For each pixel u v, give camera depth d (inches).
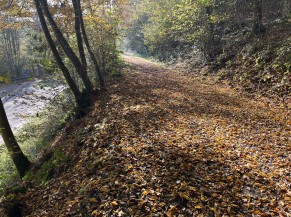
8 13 460.1
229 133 283.3
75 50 573.0
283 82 405.1
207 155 230.1
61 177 258.7
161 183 190.1
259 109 365.1
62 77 520.7
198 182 190.5
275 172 201.8
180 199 173.6
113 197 182.9
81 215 177.9
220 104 404.5
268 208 166.1
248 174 200.4
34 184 282.0
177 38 1013.2
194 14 725.3
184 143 255.3
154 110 372.2
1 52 1678.2
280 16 643.5
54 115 504.4
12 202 237.8
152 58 1293.1
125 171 209.3
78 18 495.8
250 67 518.0
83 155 275.0
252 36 612.7
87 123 383.2
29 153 438.9
